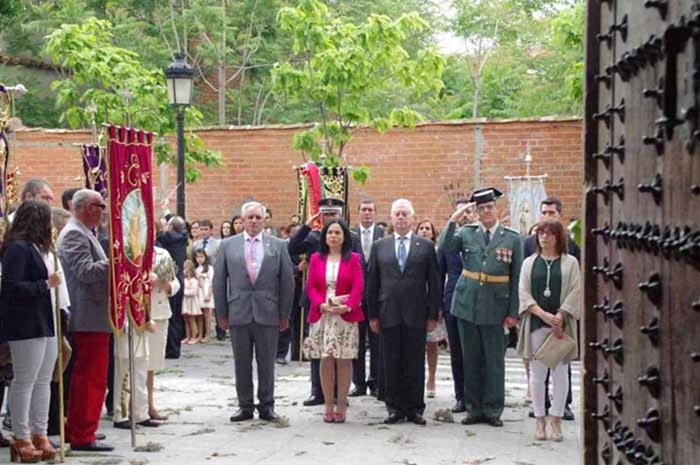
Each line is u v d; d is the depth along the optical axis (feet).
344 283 35.68
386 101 83.25
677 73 7.57
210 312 61.67
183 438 32.55
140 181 31.35
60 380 28.43
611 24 9.96
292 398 41.09
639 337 8.94
